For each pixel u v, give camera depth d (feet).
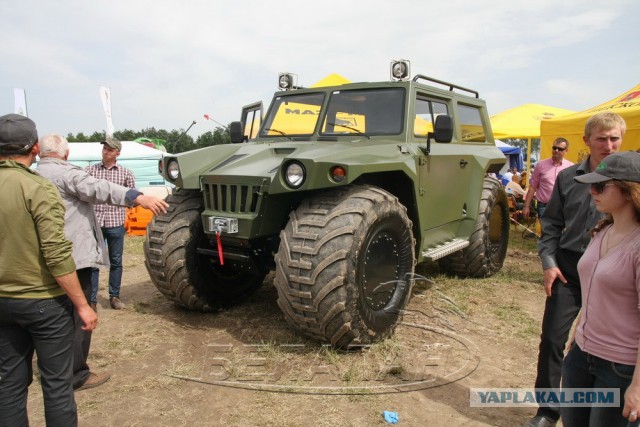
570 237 9.05
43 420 9.55
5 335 7.80
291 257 11.43
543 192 21.99
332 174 11.56
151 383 10.81
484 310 16.07
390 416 9.45
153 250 14.48
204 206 14.76
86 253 10.18
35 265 7.53
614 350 6.42
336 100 16.53
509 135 46.93
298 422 9.27
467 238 18.83
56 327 7.86
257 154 14.07
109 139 16.97
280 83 18.38
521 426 9.32
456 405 10.02
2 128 7.53
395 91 15.81
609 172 6.33
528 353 12.73
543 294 18.19
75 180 9.92
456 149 18.07
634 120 24.13
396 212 12.75
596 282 6.65
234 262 14.75
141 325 14.47
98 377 10.84
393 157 13.48
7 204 7.28
